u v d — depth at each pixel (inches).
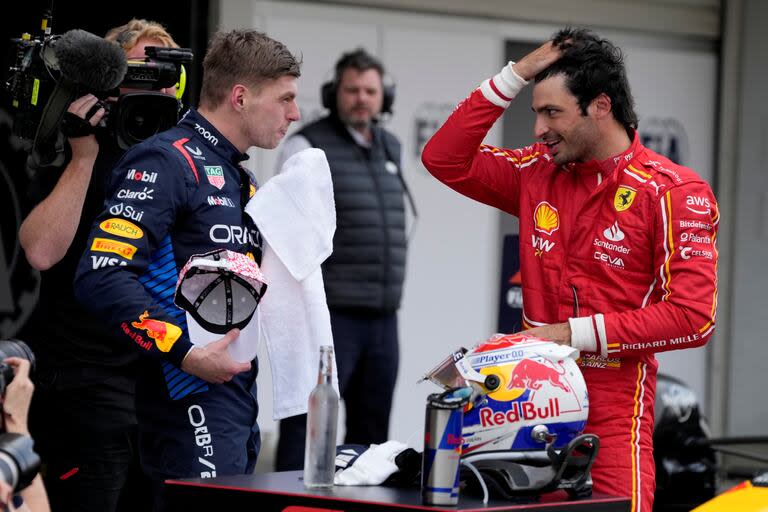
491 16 1052.5
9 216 807.7
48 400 539.8
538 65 468.1
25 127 486.6
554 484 396.8
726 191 1131.3
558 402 406.0
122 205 441.7
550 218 473.1
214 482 400.8
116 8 829.8
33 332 550.0
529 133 1047.0
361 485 405.7
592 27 1088.2
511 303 632.4
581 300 463.2
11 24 797.2
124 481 553.3
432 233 1034.1
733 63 1125.7
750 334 1129.4
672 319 443.8
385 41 1020.5
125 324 434.0
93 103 483.8
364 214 805.9
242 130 466.9
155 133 484.7
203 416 451.8
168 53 489.7
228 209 462.3
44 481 545.6
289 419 753.6
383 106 824.9
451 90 1043.9
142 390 458.3
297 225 477.7
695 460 733.3
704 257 450.0
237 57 462.3
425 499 371.6
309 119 996.6
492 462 397.7
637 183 457.4
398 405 1026.1
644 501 453.7
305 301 483.2
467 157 492.7
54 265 534.3
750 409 1130.0
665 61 1119.0
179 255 452.4
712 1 1123.3
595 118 456.8
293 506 381.4
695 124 1131.3
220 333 448.8
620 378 456.8
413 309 1029.8
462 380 406.9
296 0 987.9
